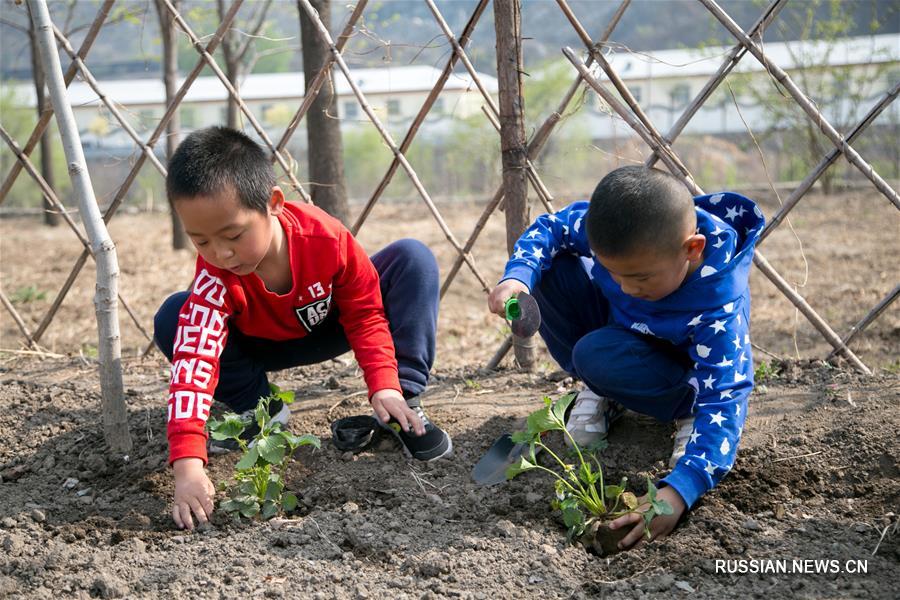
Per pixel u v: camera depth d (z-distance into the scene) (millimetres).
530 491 2518
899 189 12539
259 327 2635
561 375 3465
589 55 3303
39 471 2771
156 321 2715
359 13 3559
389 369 2598
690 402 2512
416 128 3652
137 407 3293
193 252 9375
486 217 3760
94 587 2074
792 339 5328
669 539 2201
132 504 2537
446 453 2744
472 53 3635
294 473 2668
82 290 7527
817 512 2332
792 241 9164
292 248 2471
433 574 2115
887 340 5074
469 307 6828
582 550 2230
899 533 2184
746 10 29719
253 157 2254
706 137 17109
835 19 13234
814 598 1938
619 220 2078
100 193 16266
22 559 2201
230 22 3736
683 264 2207
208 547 2248
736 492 2418
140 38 5535
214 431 2363
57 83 2668
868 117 3105
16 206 17016
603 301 2725
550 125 3344
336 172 5156
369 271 2660
